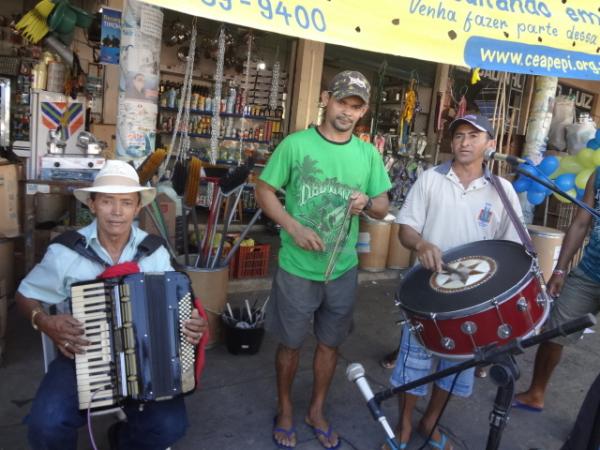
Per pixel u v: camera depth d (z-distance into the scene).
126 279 1.74
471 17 2.88
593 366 3.64
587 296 2.59
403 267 5.53
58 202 4.18
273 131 7.47
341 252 2.34
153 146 3.63
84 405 1.68
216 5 2.20
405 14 2.69
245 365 3.16
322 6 2.45
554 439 2.68
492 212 2.29
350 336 3.80
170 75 7.40
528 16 3.06
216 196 3.24
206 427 2.50
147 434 1.88
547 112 5.63
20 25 4.10
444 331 1.80
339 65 7.71
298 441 2.46
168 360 1.76
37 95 4.24
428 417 2.47
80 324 1.69
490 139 2.26
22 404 2.52
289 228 2.20
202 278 3.15
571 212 6.05
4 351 2.96
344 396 2.94
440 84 7.31
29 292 1.88
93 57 6.12
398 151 6.80
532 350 3.85
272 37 7.26
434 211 2.33
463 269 2.01
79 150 4.37
